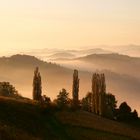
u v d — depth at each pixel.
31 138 68.12
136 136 116.62
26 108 105.31
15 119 91.88
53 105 123.94
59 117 111.06
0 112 93.19
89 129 108.31
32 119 97.69
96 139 100.94
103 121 128.00
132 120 152.88
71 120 112.88
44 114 107.44
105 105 152.75
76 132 102.19
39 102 119.06
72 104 145.25
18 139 63.97
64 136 96.19
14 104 104.94
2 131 63.91
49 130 95.81
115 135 110.19
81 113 130.12
